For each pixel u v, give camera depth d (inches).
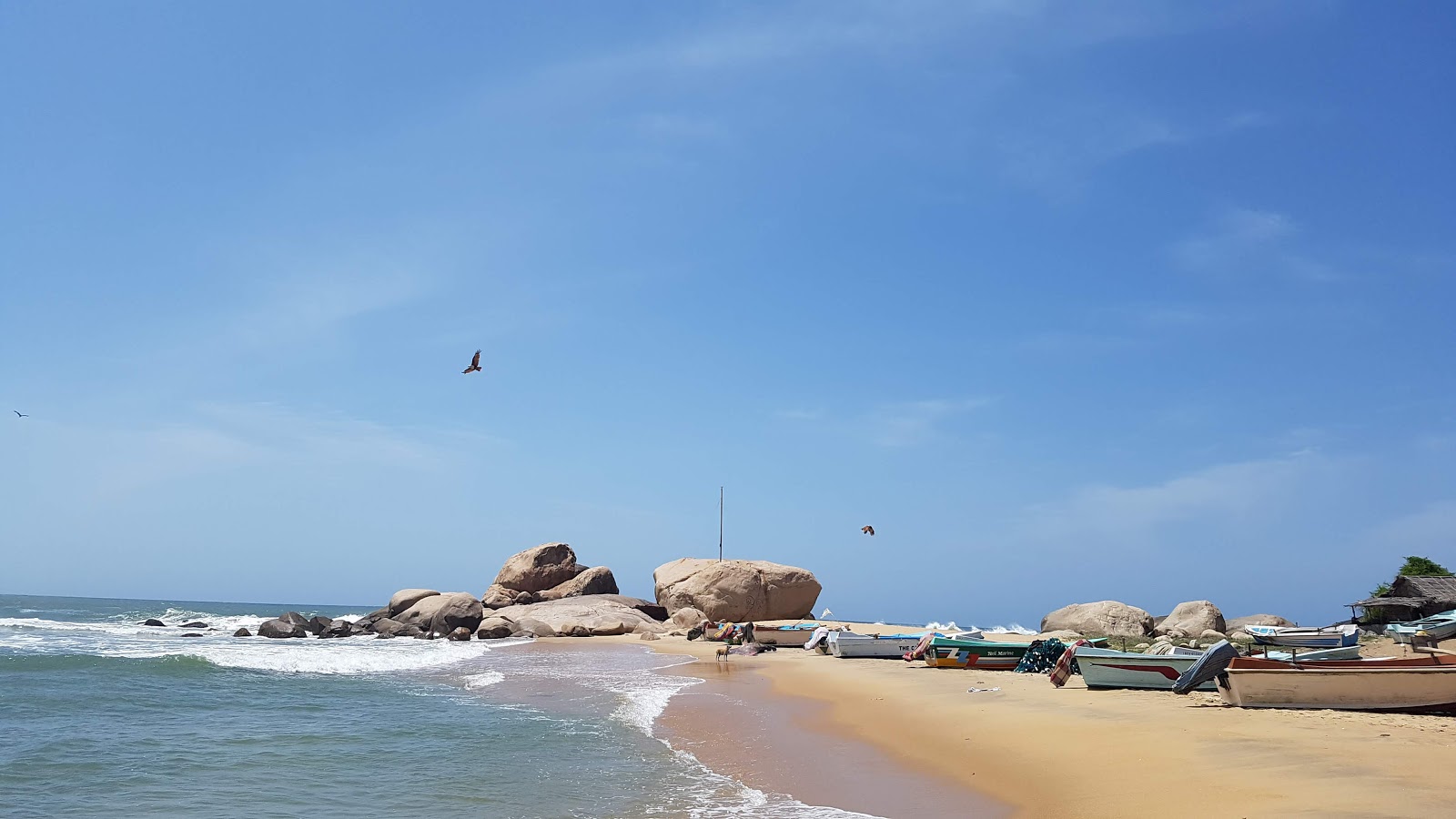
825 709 853.2
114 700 874.8
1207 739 569.9
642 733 726.5
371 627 2256.4
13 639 1680.6
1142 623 1923.0
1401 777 455.8
